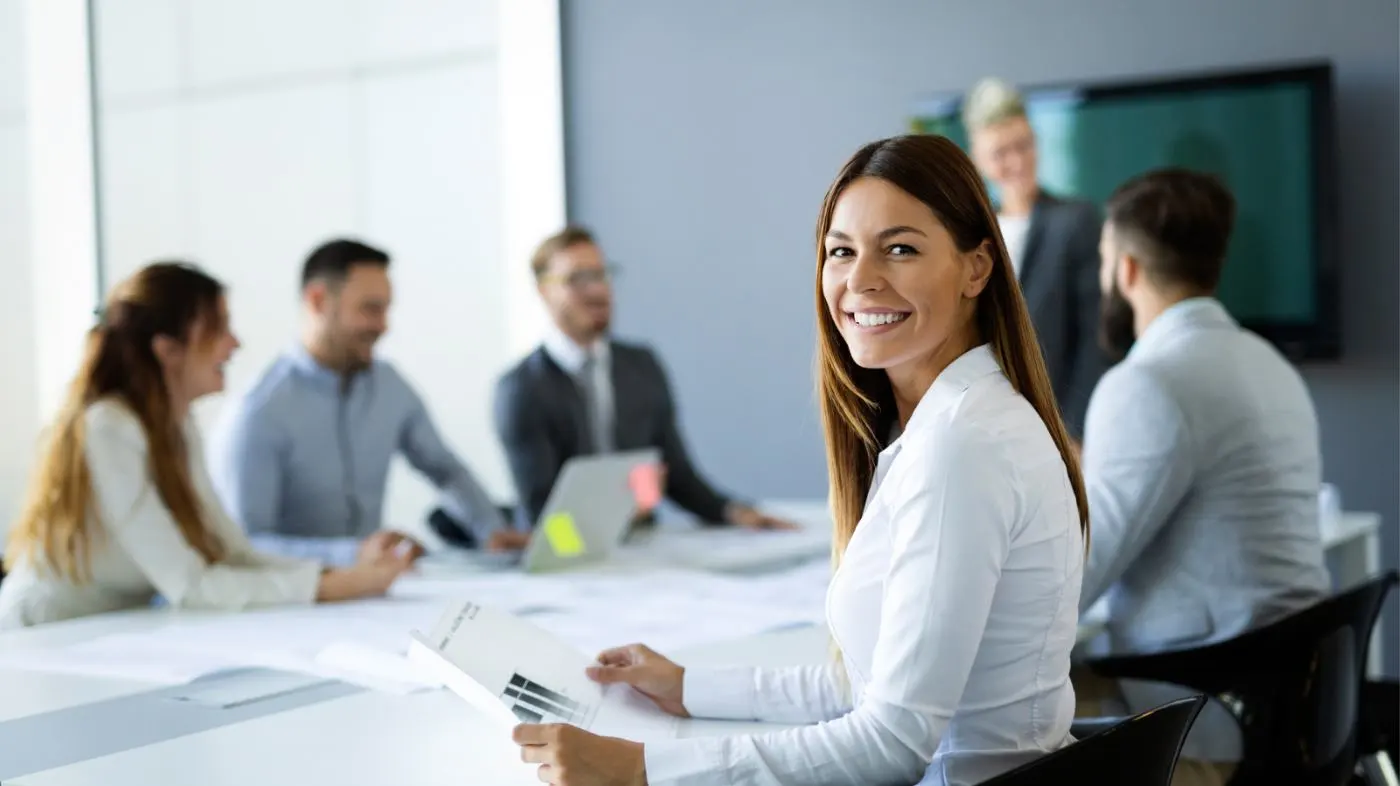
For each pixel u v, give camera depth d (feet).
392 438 12.41
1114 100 14.83
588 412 12.62
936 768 4.60
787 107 16.92
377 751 5.01
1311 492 7.65
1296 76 14.10
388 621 7.65
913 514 4.42
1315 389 14.52
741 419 17.39
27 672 6.48
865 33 16.43
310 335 11.95
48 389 21.09
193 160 23.29
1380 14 13.99
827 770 4.36
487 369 20.90
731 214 17.33
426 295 21.36
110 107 23.75
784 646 6.81
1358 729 7.87
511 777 4.68
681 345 17.75
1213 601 7.42
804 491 17.03
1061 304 14.69
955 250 4.77
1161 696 7.09
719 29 17.28
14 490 21.86
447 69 21.03
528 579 9.23
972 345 4.94
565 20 18.34
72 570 8.38
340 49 21.94
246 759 4.92
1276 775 7.00
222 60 23.02
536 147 18.67
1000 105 14.75
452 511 12.73
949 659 4.32
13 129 21.03
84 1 19.44
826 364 5.29
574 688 5.43
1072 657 7.23
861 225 4.79
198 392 8.86
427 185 21.33
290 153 22.49
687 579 9.09
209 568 8.41
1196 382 7.33
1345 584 11.57
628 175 18.02
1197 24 14.78
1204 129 14.49
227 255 23.18
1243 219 14.40
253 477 11.55
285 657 6.59
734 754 4.42
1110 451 7.42
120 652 6.86
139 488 8.38
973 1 15.84
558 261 12.60
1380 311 14.17
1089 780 4.22
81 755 5.01
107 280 20.63
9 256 21.03
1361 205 14.20
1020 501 4.42
